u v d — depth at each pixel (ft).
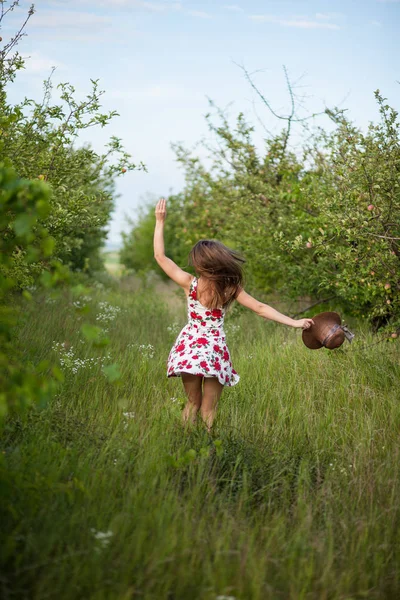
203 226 36.40
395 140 18.45
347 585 8.98
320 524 10.68
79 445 12.38
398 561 9.86
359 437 14.75
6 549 8.42
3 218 9.39
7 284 9.66
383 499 11.66
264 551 9.57
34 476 10.22
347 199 19.36
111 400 16.80
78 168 19.48
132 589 8.04
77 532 9.27
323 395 17.93
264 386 18.57
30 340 20.83
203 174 35.86
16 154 17.78
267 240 28.66
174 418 14.83
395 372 19.22
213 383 15.28
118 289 53.47
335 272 25.48
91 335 8.73
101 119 18.49
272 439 14.38
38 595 7.88
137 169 20.24
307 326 15.85
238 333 28.53
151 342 26.58
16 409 12.10
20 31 17.30
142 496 10.69
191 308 15.34
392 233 19.42
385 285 19.34
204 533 9.88
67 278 8.69
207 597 8.29
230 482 12.17
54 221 18.30
